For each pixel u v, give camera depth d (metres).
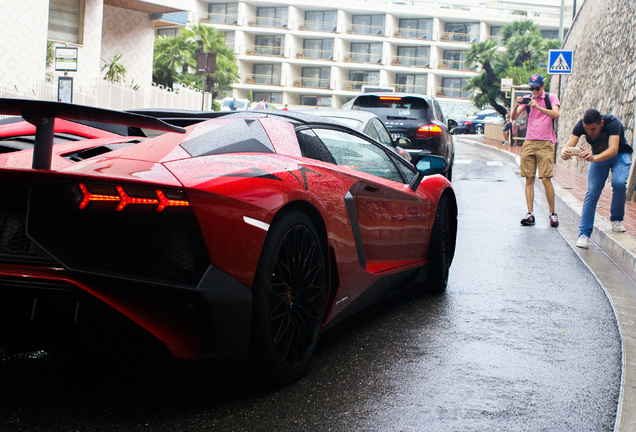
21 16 14.30
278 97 72.25
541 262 6.14
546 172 8.33
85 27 16.88
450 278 5.37
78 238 2.42
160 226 2.45
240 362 2.75
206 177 2.57
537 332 3.89
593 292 5.02
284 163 3.05
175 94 20.80
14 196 2.43
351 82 72.56
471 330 3.89
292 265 2.88
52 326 2.46
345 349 3.45
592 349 3.59
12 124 4.68
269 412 2.60
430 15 70.94
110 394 2.72
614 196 7.05
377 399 2.78
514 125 26.95
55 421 2.44
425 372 3.14
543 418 2.63
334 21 71.12
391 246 4.00
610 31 14.84
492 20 70.88
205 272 2.49
